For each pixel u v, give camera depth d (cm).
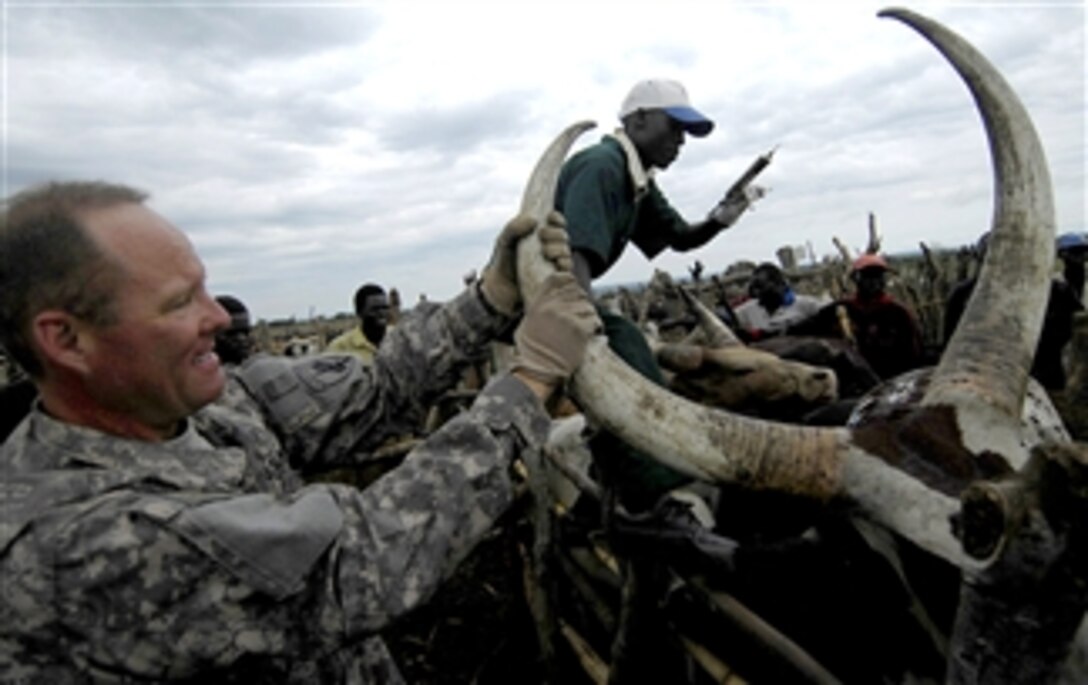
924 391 183
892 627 190
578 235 259
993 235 187
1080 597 102
